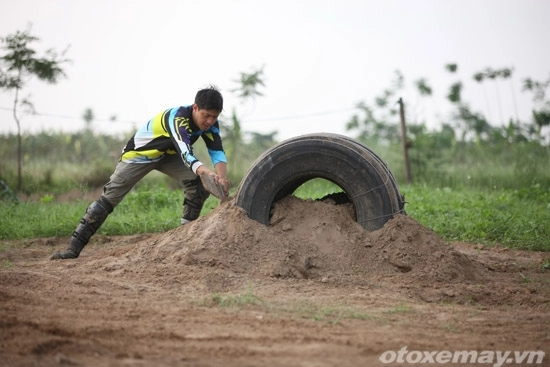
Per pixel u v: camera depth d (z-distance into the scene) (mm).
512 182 18672
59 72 18094
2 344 5371
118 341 5602
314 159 8500
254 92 20656
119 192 9203
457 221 12539
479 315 6977
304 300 7090
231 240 8148
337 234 8375
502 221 12336
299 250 8227
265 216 8477
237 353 5359
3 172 18781
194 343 5625
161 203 14195
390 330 6254
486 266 9336
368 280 7934
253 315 6520
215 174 8609
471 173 19406
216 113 8680
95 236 11688
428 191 16266
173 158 9227
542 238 11516
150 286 7535
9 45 17688
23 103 18000
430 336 6133
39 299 6867
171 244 8359
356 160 8469
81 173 19625
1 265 9055
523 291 7953
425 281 8055
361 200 8484
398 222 8391
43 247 10938
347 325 6344
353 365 5168
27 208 13898
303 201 8641
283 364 5113
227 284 7586
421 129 21422
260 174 8484
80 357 5148
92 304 6758
